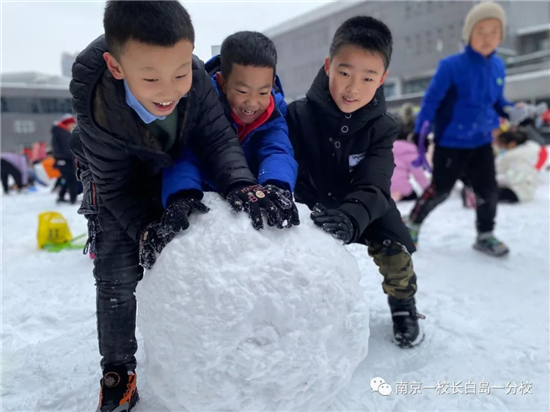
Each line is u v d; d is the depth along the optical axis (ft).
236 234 4.47
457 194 22.74
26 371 7.05
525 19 68.59
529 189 19.48
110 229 5.58
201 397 4.38
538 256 12.28
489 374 6.82
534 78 60.80
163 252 4.59
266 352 4.26
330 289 4.55
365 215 5.86
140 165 5.40
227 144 5.33
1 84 68.08
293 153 6.29
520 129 21.99
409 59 59.77
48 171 35.63
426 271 11.39
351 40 5.95
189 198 4.92
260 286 4.25
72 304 9.96
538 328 8.28
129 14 3.86
